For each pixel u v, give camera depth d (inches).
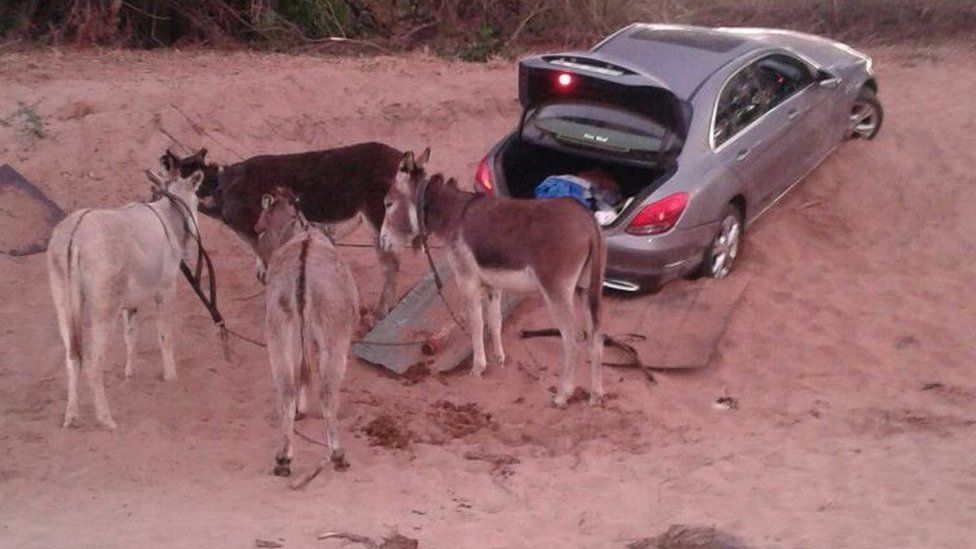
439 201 387.9
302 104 558.3
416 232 395.9
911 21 734.5
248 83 567.8
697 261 429.1
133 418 361.1
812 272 458.6
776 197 471.2
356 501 305.9
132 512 290.7
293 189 425.4
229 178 426.9
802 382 391.9
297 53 706.2
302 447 346.0
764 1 761.6
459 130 557.6
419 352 403.2
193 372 396.8
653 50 454.3
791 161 468.8
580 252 365.4
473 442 356.5
